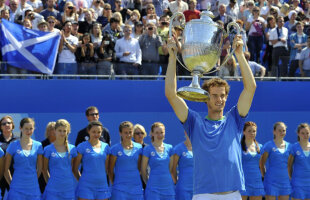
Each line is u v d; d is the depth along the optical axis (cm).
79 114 961
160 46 1003
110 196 768
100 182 755
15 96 934
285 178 864
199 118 404
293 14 1216
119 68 984
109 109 974
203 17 435
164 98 1000
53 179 738
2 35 941
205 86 412
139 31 1091
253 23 1127
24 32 955
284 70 1065
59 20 1127
